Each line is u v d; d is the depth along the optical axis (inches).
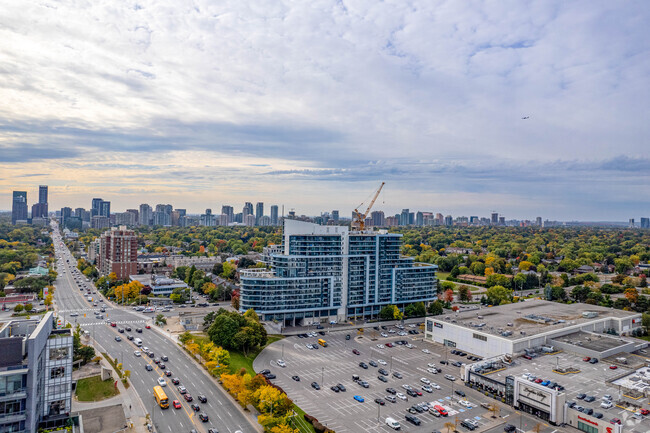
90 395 7150.6
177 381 7726.4
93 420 6294.3
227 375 7377.0
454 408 7204.7
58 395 5782.5
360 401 7362.2
